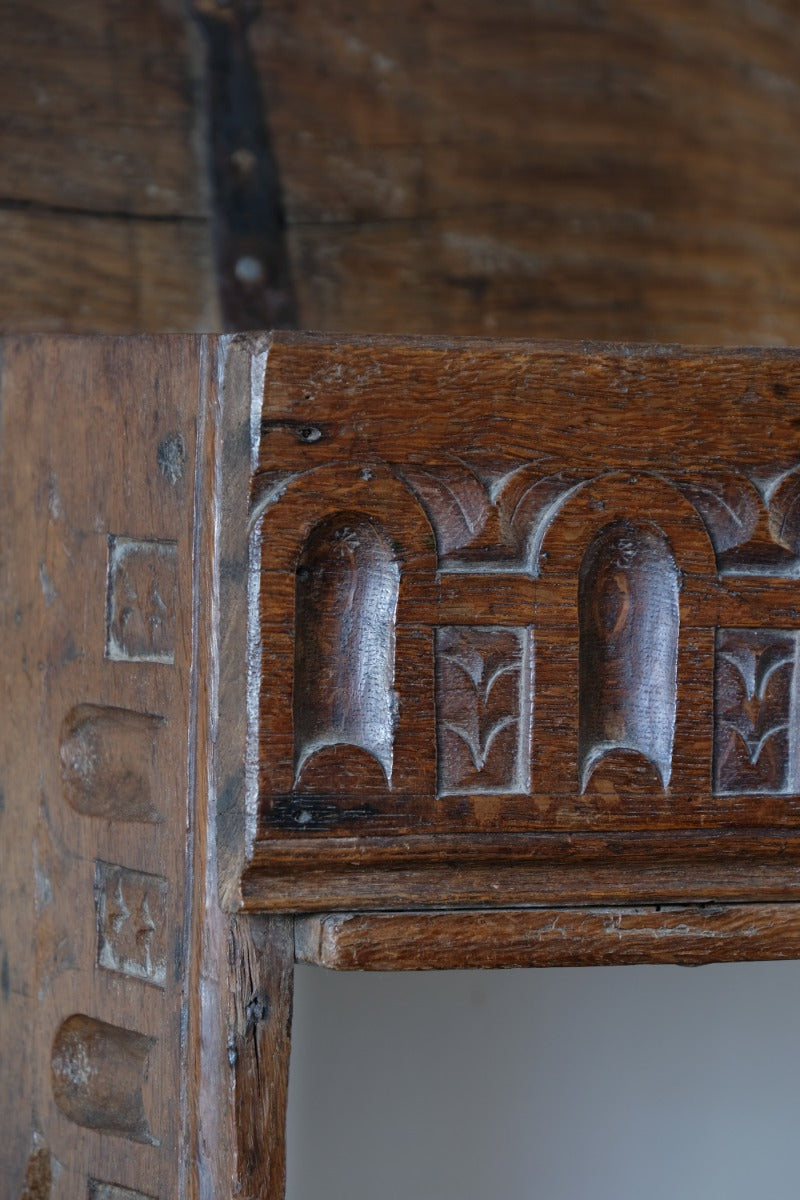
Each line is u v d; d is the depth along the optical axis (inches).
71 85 35.5
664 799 28.6
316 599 28.0
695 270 37.3
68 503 30.9
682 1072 37.1
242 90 36.0
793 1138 37.4
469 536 28.0
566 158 36.9
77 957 30.7
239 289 36.1
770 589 28.8
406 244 36.5
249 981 28.0
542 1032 36.8
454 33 36.5
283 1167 28.1
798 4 37.4
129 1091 29.8
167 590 29.0
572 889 28.6
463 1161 36.6
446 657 28.2
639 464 28.3
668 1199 37.0
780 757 29.0
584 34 36.8
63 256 35.5
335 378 27.5
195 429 28.4
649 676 28.8
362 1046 36.3
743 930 29.0
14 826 32.0
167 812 29.0
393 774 28.0
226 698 27.9
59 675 31.0
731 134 37.3
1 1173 32.0
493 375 27.8
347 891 28.1
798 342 37.5
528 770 28.3
